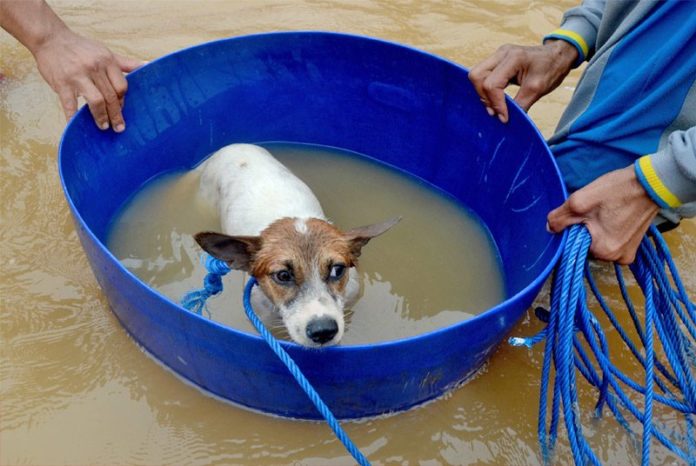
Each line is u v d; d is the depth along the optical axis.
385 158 1.24
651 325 0.83
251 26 1.47
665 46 0.90
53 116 1.23
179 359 0.85
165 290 1.00
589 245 0.84
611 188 0.82
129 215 1.10
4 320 0.93
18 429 0.83
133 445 0.83
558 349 0.83
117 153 1.05
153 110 1.09
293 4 1.54
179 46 1.41
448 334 0.77
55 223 1.05
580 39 1.05
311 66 1.17
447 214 1.18
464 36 1.50
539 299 1.04
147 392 0.88
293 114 1.23
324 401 0.82
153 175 1.14
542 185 0.97
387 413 0.88
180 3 1.51
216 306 0.97
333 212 1.18
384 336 0.97
